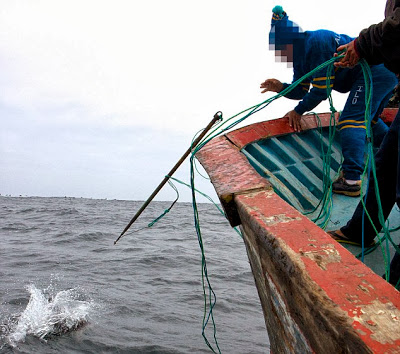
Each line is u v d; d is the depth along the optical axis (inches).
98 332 246.5
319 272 51.1
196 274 414.9
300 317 62.0
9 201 2491.4
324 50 133.4
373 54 86.3
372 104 135.0
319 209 133.5
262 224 67.2
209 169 109.1
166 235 773.9
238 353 221.1
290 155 150.3
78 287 353.7
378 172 90.4
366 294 46.3
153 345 228.5
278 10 139.9
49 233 779.4
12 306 292.0
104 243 650.8
